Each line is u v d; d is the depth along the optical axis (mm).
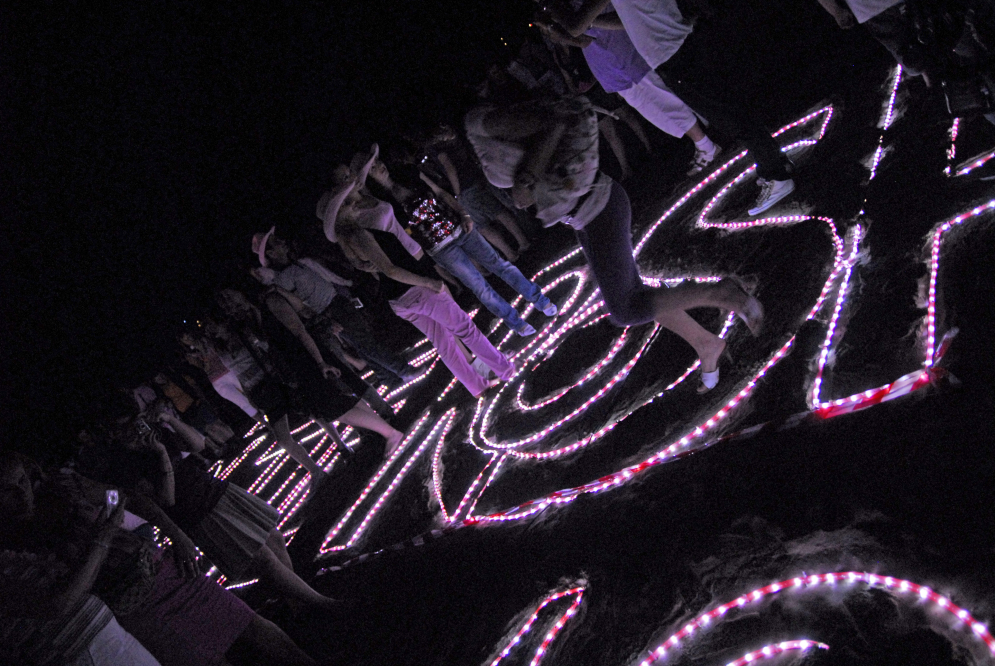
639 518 4461
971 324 3779
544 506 5496
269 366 8477
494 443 7258
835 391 4258
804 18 9172
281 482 12180
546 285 9750
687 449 4793
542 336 8539
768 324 5188
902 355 4102
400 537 7137
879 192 5473
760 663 3207
